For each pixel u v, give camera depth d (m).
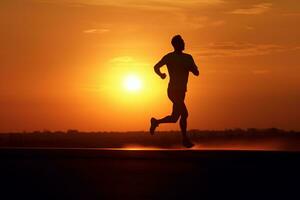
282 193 35.44
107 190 36.53
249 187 36.09
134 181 37.31
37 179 38.69
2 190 37.25
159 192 35.59
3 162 40.72
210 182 36.66
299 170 36.47
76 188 36.84
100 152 39.72
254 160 37.06
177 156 38.28
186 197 35.06
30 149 40.59
